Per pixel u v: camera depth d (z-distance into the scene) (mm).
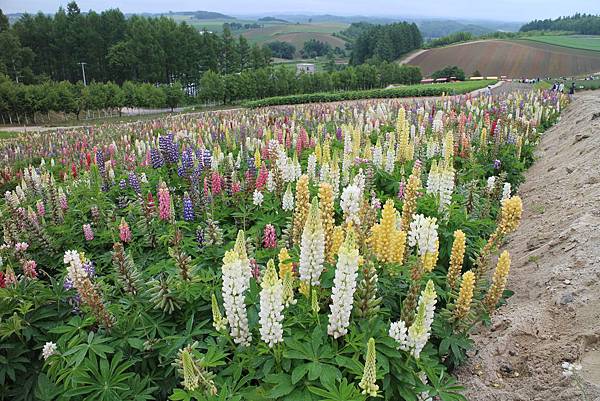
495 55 130875
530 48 134625
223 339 5457
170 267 7004
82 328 6027
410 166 13125
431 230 6254
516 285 8188
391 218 6035
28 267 7602
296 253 6312
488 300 6539
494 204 10633
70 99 64500
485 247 7176
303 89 81875
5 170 18266
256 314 5441
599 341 5996
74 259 5988
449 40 180875
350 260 4613
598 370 5586
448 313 6246
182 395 4555
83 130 32219
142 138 22484
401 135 14086
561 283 7359
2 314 6250
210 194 10172
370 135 18969
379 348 4926
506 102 28000
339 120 24828
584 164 13062
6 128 58469
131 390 5371
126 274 6461
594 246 7785
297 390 4590
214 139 19828
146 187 12125
